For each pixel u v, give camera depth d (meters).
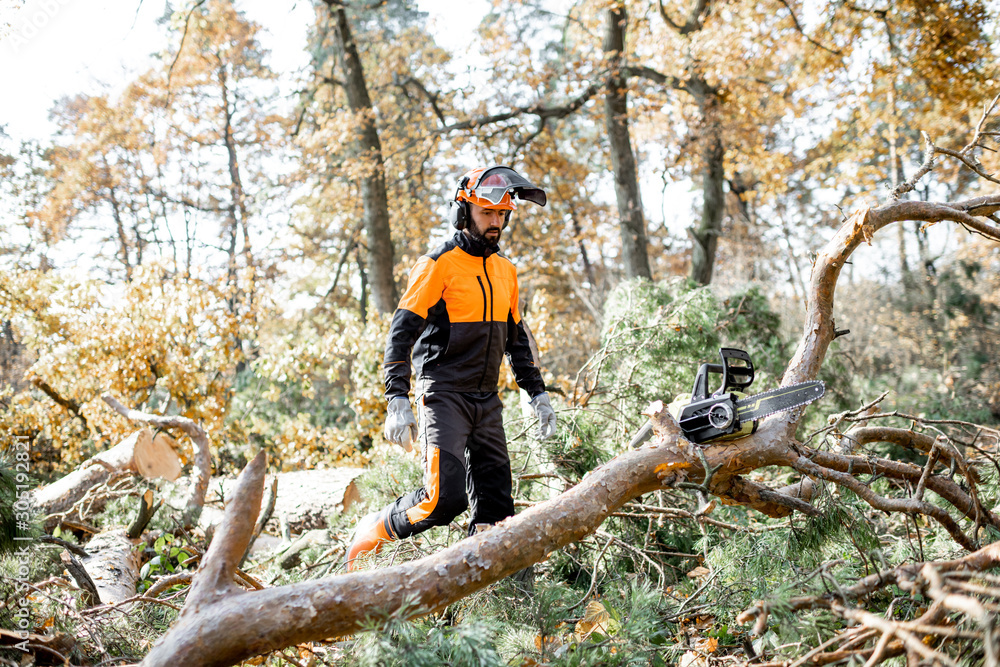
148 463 4.10
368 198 12.86
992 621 1.45
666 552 3.02
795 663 1.56
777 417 2.30
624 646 1.93
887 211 2.63
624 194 12.16
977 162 2.98
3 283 6.82
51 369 6.94
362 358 7.04
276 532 4.53
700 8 11.89
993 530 2.32
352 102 13.19
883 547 2.65
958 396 7.01
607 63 11.91
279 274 20.61
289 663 1.99
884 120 12.36
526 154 14.15
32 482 2.28
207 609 1.51
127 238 20.83
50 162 19.31
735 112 12.53
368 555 2.60
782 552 2.22
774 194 14.56
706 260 13.29
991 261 10.29
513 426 4.00
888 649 1.50
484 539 1.84
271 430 7.62
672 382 4.53
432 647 1.67
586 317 18.16
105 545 3.47
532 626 2.11
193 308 6.93
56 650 1.77
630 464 2.12
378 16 15.69
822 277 2.64
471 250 2.68
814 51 11.33
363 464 6.90
